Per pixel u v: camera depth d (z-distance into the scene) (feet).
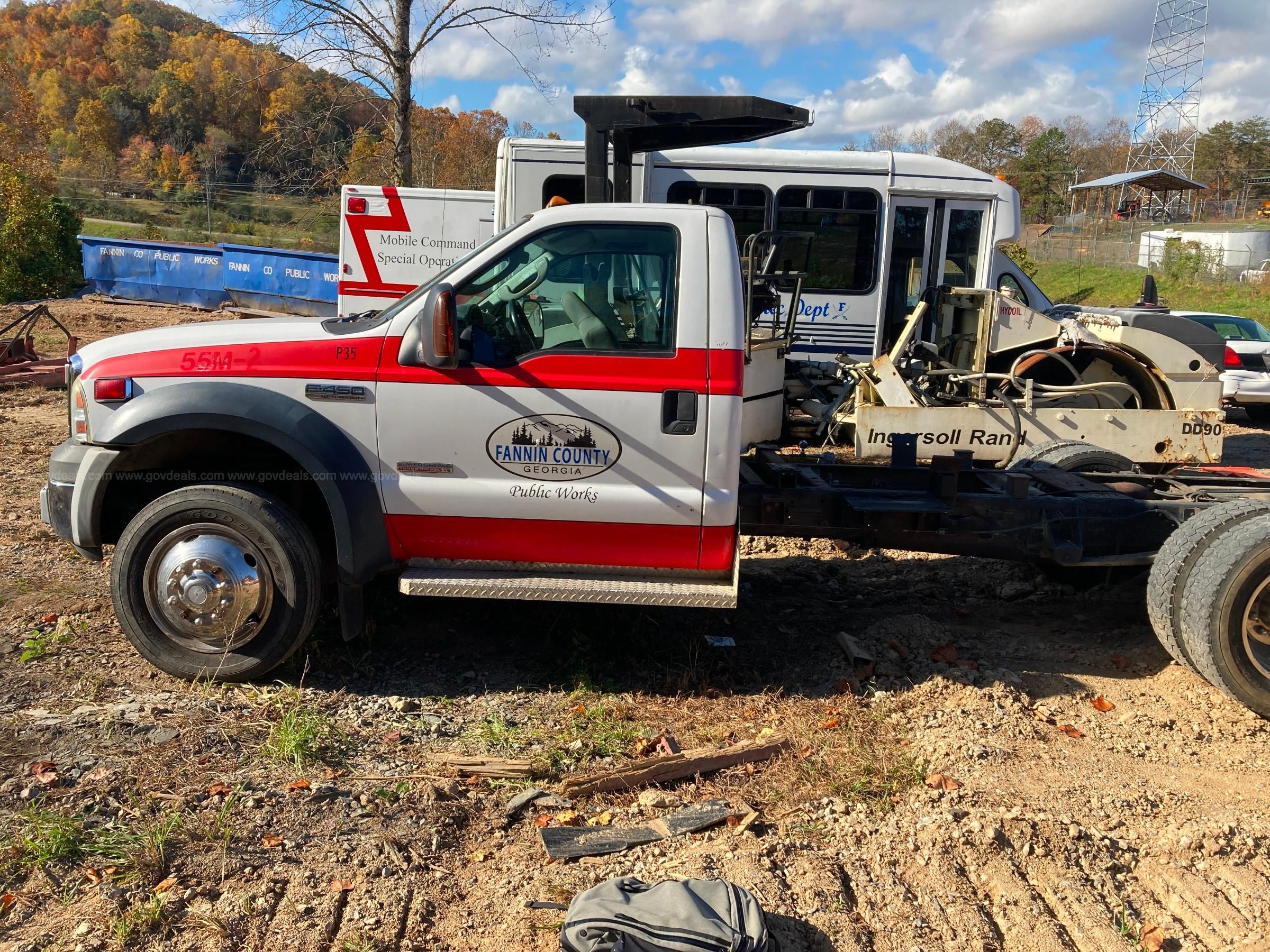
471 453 15.26
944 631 18.99
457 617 18.83
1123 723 15.79
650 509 15.30
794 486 18.40
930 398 29.84
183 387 15.07
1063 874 11.69
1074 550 17.95
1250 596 15.16
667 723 15.46
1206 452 28.53
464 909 10.73
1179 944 10.74
